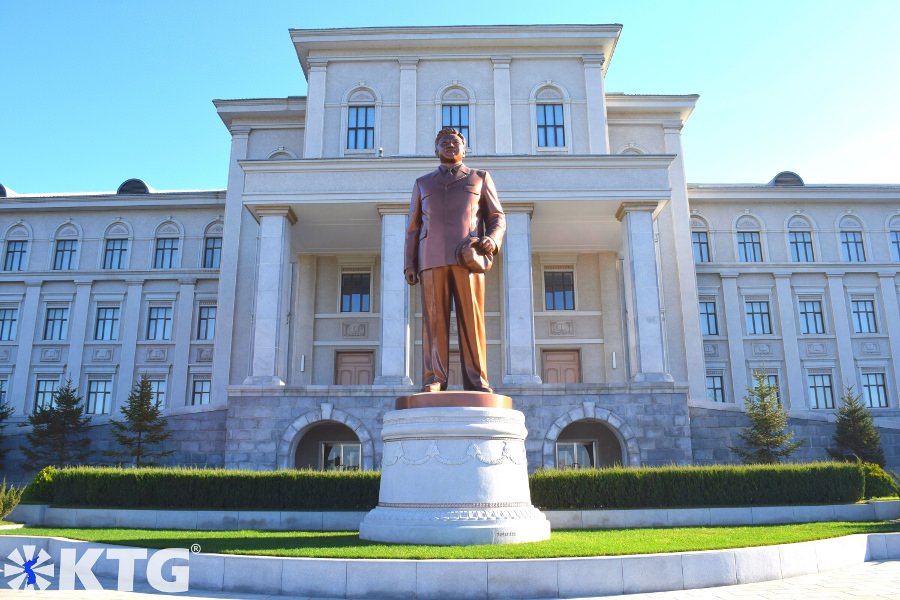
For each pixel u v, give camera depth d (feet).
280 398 76.07
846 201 127.13
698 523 45.60
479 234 37.01
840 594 26.09
